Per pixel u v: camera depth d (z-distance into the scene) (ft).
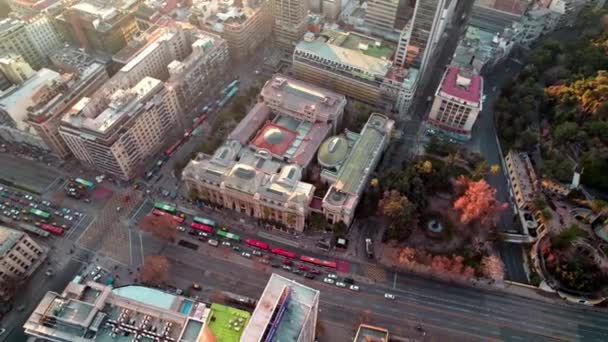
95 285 565.94
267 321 510.17
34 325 531.09
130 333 533.96
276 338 508.53
